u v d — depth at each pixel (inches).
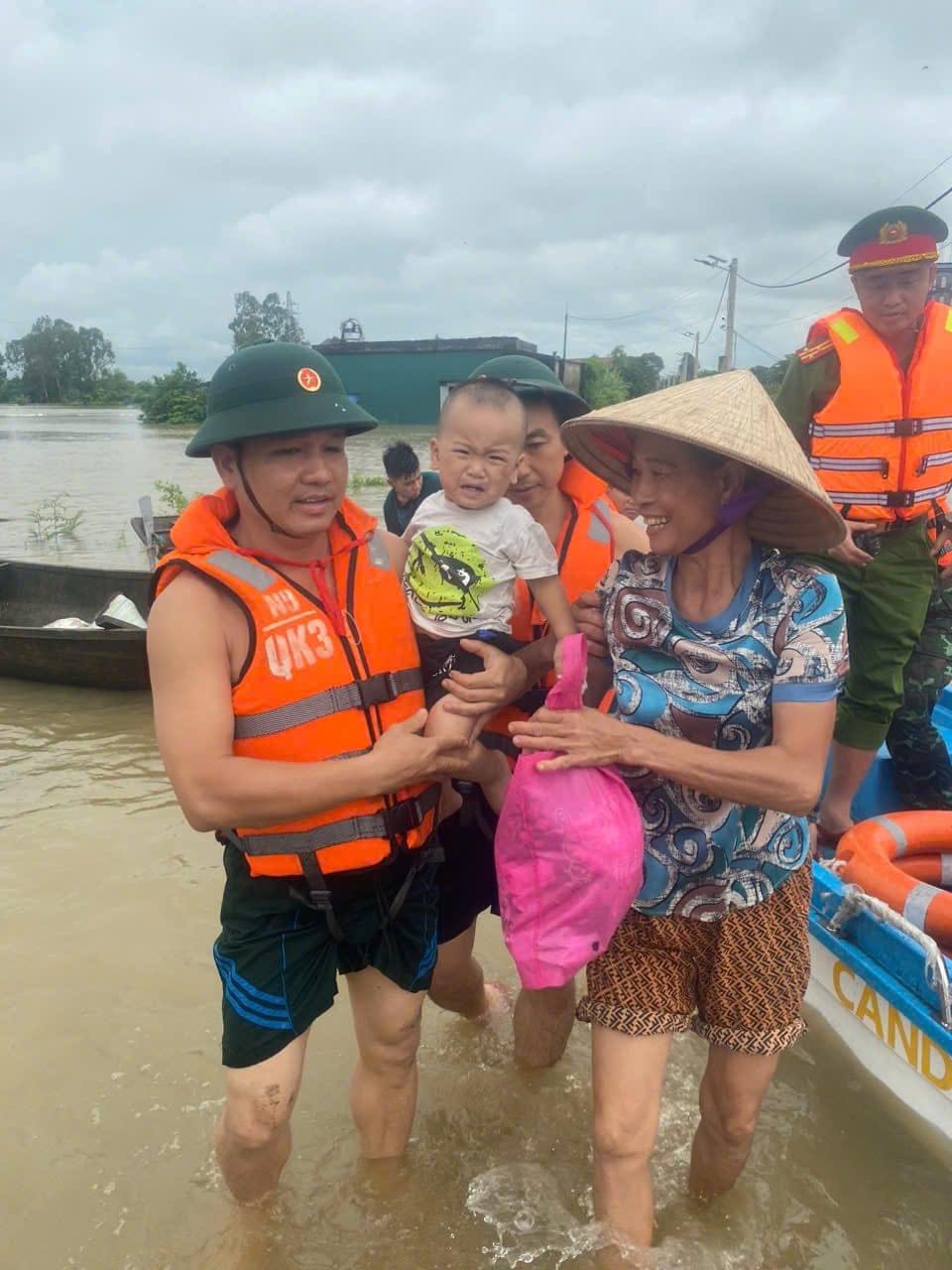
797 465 80.8
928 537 148.6
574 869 86.0
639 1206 93.8
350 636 91.1
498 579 100.3
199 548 87.4
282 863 89.1
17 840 197.9
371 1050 103.5
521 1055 130.3
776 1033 91.7
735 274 1331.2
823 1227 106.3
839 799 159.5
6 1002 145.2
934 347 145.9
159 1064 132.7
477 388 100.1
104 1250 104.0
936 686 159.2
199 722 83.4
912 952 118.0
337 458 86.3
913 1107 118.5
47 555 559.2
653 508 83.3
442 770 91.8
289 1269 101.7
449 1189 111.5
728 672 86.1
